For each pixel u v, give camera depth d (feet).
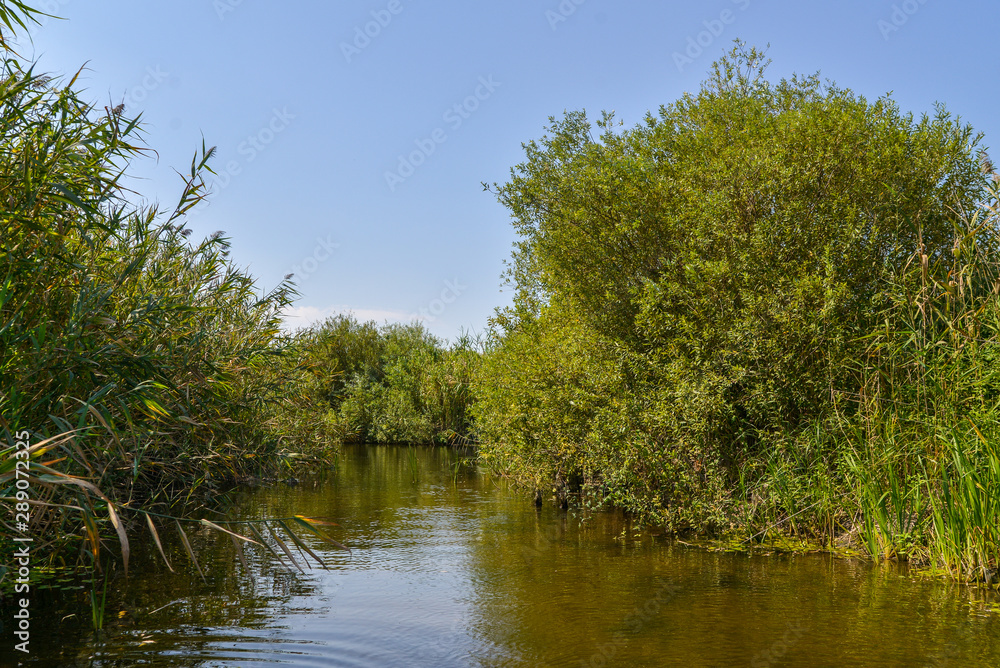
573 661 15.49
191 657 15.52
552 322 38.86
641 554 25.62
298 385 39.65
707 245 29.71
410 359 88.74
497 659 15.66
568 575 22.77
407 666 15.23
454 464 59.31
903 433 23.66
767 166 28.71
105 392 16.84
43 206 17.37
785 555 24.97
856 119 28.76
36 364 16.71
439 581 22.15
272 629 17.47
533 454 36.06
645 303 29.53
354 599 20.12
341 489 42.78
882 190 28.19
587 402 32.17
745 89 36.24
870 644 16.14
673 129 35.01
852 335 26.27
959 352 22.44
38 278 17.83
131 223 23.52
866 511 24.02
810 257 27.50
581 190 33.96
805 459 25.88
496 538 28.76
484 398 43.88
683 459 28.07
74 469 19.49
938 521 21.74
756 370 26.94
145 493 30.66
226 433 31.65
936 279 26.25
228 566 23.71
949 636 16.56
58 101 18.01
